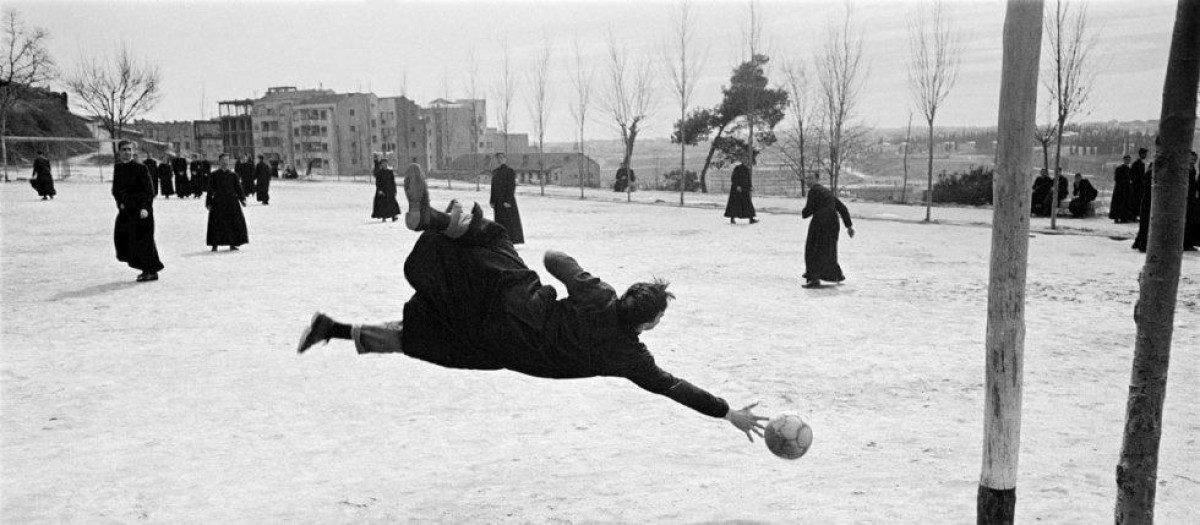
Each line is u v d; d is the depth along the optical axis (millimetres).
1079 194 28875
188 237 22281
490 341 4305
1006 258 3678
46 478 5371
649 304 4211
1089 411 6879
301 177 87812
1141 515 3547
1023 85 3523
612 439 6211
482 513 4781
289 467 5602
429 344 4379
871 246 19906
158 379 7953
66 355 8930
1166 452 5828
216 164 18828
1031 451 5863
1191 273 14398
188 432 6379
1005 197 3635
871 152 60281
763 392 7488
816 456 5781
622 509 4824
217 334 9984
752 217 27109
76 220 27328
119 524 4637
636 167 136125
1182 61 3262
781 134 58219
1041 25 3484
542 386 7738
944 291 13242
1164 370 3477
